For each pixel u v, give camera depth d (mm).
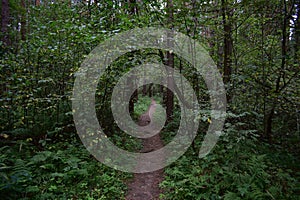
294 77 6148
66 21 5977
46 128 6363
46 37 6457
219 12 7078
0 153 4688
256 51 7074
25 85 5664
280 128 6715
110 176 5188
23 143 5418
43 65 6609
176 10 6426
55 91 6980
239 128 5957
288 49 6602
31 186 3986
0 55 6281
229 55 7367
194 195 4301
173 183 4875
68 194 4215
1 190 3537
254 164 4777
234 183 4301
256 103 6648
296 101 5953
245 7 6398
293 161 5410
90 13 6789
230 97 6449
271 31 7004
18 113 6047
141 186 5059
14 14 11461
